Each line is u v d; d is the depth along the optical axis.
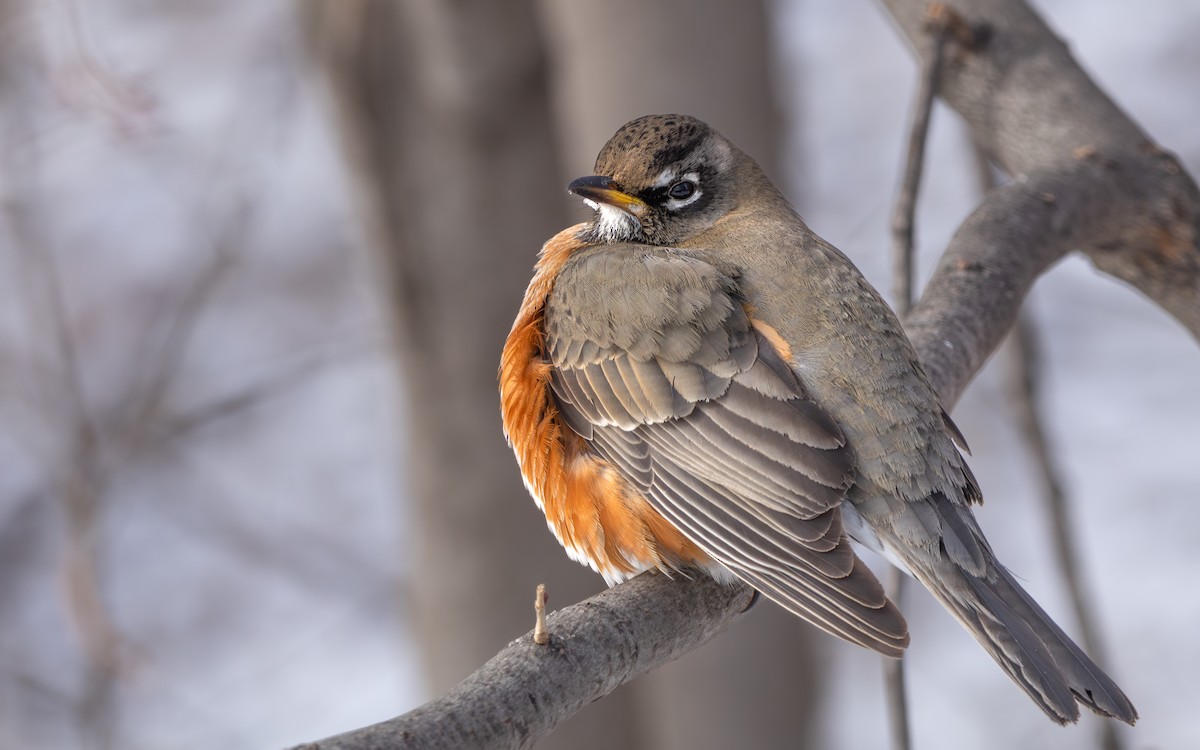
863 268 18.45
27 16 16.50
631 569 8.07
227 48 20.09
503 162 13.88
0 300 18.66
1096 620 10.11
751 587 7.56
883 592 6.97
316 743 5.46
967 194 19.52
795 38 20.78
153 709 16.81
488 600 14.27
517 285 14.08
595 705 15.16
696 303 8.02
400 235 13.97
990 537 17.77
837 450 7.47
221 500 19.25
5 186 17.11
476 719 5.86
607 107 15.66
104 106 13.45
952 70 9.98
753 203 9.09
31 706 16.69
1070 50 10.01
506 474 14.23
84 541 15.12
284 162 20.78
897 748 7.91
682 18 15.58
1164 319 18.94
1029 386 10.41
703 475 7.73
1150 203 9.27
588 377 8.15
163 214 20.08
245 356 20.20
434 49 13.53
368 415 20.44
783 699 15.80
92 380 18.86
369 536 19.44
